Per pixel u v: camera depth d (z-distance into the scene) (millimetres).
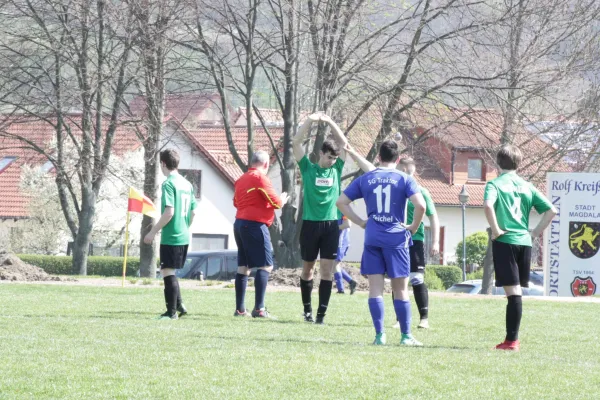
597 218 74875
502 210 31438
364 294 62219
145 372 24391
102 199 154750
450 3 91438
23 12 99125
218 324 37750
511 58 94500
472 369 26000
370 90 92500
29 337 31484
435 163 106500
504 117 94750
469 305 54406
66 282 72375
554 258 75625
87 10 96750
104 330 34125
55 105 102750
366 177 32188
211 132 192125
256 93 104312
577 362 28844
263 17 93312
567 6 95938
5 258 75312
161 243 40406
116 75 99312
